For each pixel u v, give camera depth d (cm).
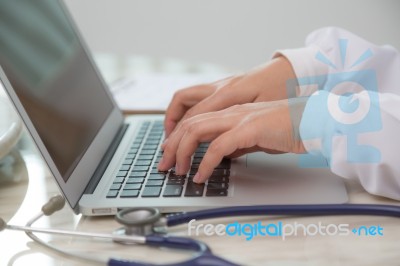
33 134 70
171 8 253
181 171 78
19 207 75
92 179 79
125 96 125
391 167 69
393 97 74
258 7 252
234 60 254
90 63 107
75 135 83
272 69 97
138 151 91
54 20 99
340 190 72
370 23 253
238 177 77
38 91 79
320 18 253
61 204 69
